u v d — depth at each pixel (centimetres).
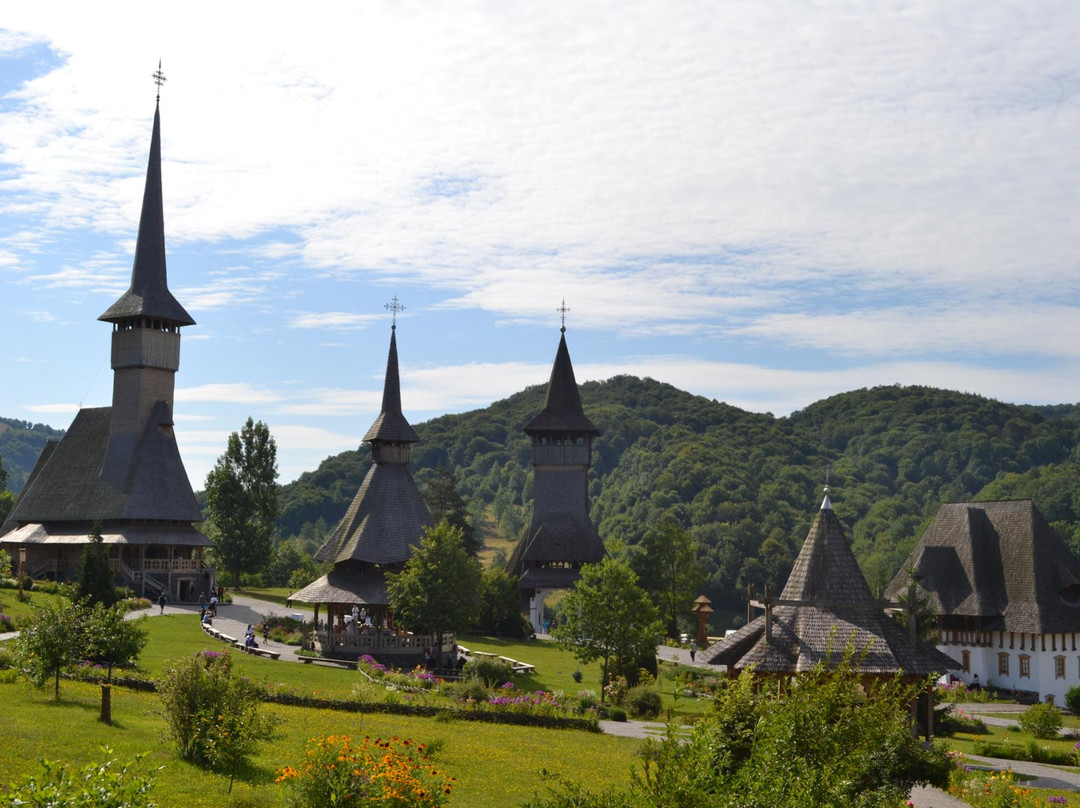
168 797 2761
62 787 1641
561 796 1912
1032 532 9125
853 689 1984
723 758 1848
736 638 4341
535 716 4788
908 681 4012
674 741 1898
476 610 7344
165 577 9862
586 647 6322
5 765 2852
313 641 7288
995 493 19612
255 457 11725
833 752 1855
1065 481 18375
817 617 4156
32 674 4031
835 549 4281
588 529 11894
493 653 8131
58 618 4112
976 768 4459
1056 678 8669
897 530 19725
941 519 9806
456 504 13638
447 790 2647
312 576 12044
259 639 7400
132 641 4556
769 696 2134
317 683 5559
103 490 10269
